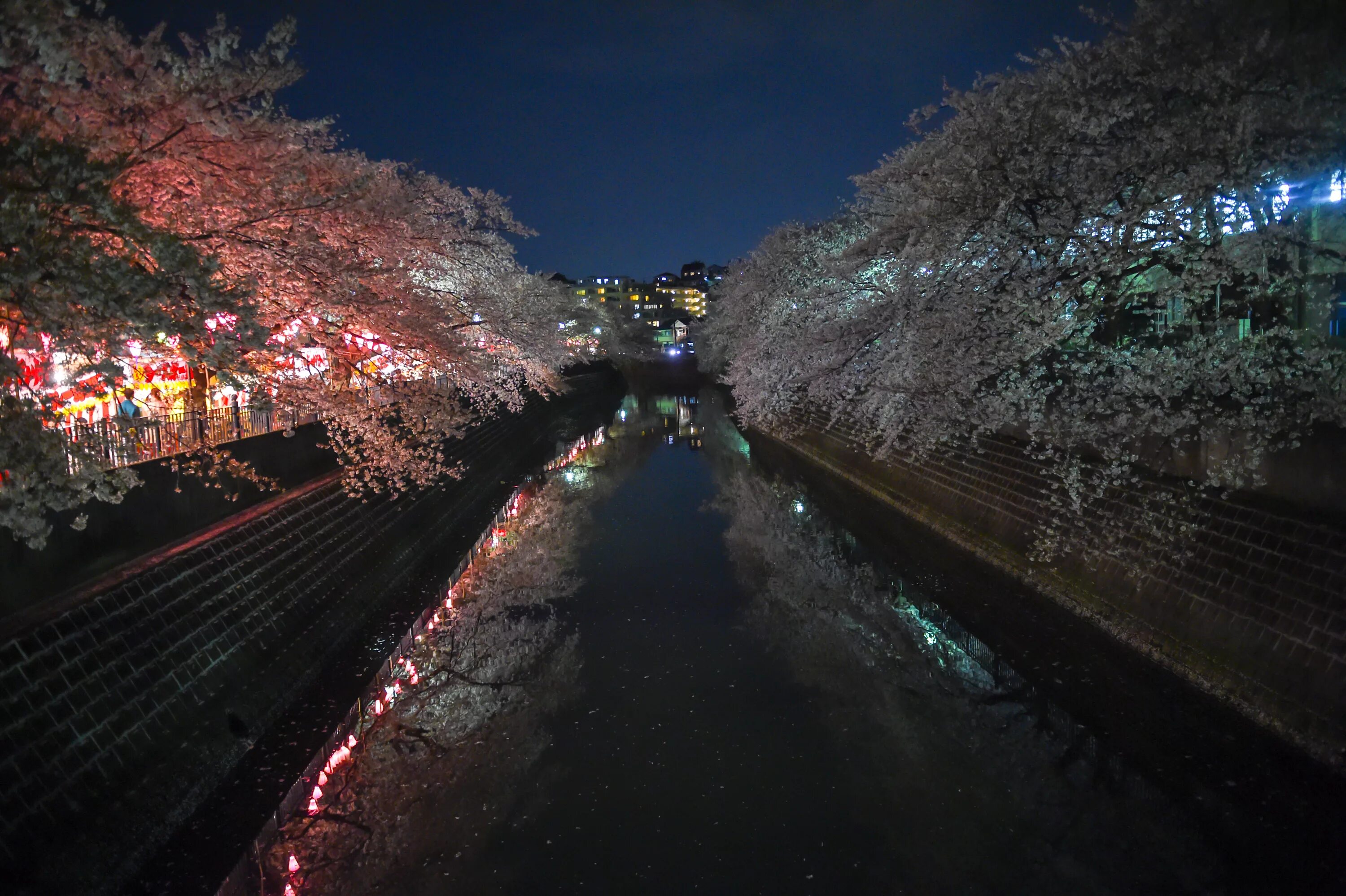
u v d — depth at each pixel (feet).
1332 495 27.27
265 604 34.76
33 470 15.14
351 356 33.71
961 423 45.70
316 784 28.50
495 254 59.88
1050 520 42.34
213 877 22.33
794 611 46.03
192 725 26.91
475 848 24.66
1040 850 23.85
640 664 38.88
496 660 39.73
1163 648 31.50
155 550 30.50
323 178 29.40
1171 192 30.37
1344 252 28.60
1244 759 26.27
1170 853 23.53
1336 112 26.68
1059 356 40.24
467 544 60.39
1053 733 31.30
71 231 16.69
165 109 21.70
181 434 33.09
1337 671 24.62
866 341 47.32
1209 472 31.60
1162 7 32.58
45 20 16.70
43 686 22.18
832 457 85.66
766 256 86.12
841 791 27.40
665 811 26.43
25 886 18.78
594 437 131.34
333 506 45.83
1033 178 34.65
